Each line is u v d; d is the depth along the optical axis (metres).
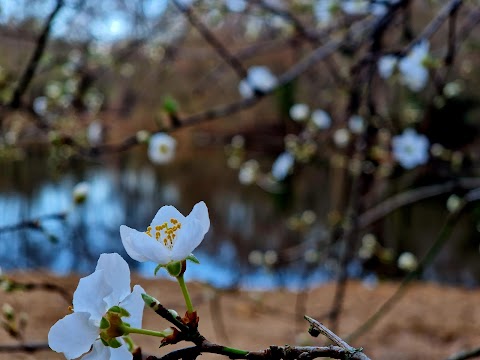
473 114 7.25
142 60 5.83
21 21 4.00
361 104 2.64
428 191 3.02
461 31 3.10
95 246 6.54
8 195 10.49
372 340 4.68
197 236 0.93
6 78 3.27
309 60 2.56
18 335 2.08
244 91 3.34
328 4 3.24
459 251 8.60
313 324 0.83
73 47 4.62
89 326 0.85
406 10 2.65
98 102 5.49
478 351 1.45
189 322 0.87
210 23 4.52
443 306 5.50
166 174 15.65
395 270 5.86
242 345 4.34
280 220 10.26
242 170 5.40
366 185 3.68
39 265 5.94
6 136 4.03
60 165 3.65
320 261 4.15
